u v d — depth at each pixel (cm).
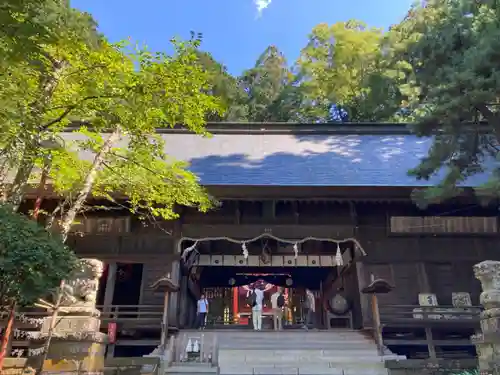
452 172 914
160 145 834
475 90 809
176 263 1323
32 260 429
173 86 697
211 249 1630
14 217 466
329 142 1867
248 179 1320
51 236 492
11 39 501
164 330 1059
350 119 2980
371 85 1658
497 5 883
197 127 820
